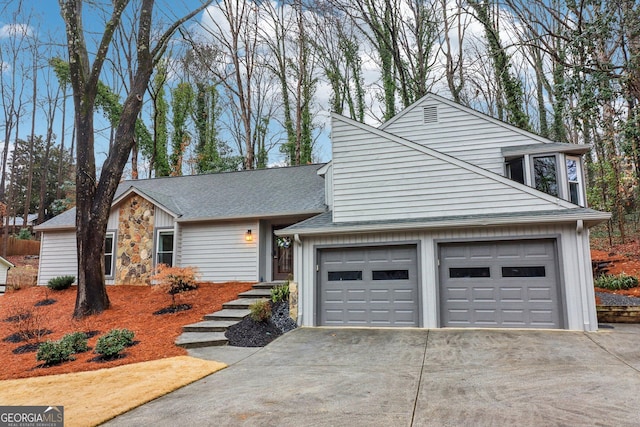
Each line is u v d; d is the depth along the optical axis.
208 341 7.49
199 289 12.15
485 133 12.13
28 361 7.04
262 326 8.54
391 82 20.30
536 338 7.10
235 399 4.62
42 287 14.34
